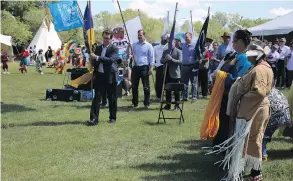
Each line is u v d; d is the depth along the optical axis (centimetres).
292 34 2116
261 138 489
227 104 511
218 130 559
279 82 1620
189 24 1652
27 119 922
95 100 851
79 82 1262
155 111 1036
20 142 708
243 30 526
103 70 842
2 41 3494
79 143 702
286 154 633
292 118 599
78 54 3067
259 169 494
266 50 500
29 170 561
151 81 1986
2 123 869
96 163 595
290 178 521
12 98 1302
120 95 1312
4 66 2645
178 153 643
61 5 1102
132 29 1349
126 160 610
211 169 563
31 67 3541
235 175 482
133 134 771
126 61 1343
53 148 671
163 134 773
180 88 880
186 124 863
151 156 629
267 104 485
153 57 1081
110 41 851
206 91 1306
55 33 4897
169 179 524
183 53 1193
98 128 820
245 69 523
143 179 523
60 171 557
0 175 538
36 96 1360
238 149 479
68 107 1103
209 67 1358
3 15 5394
